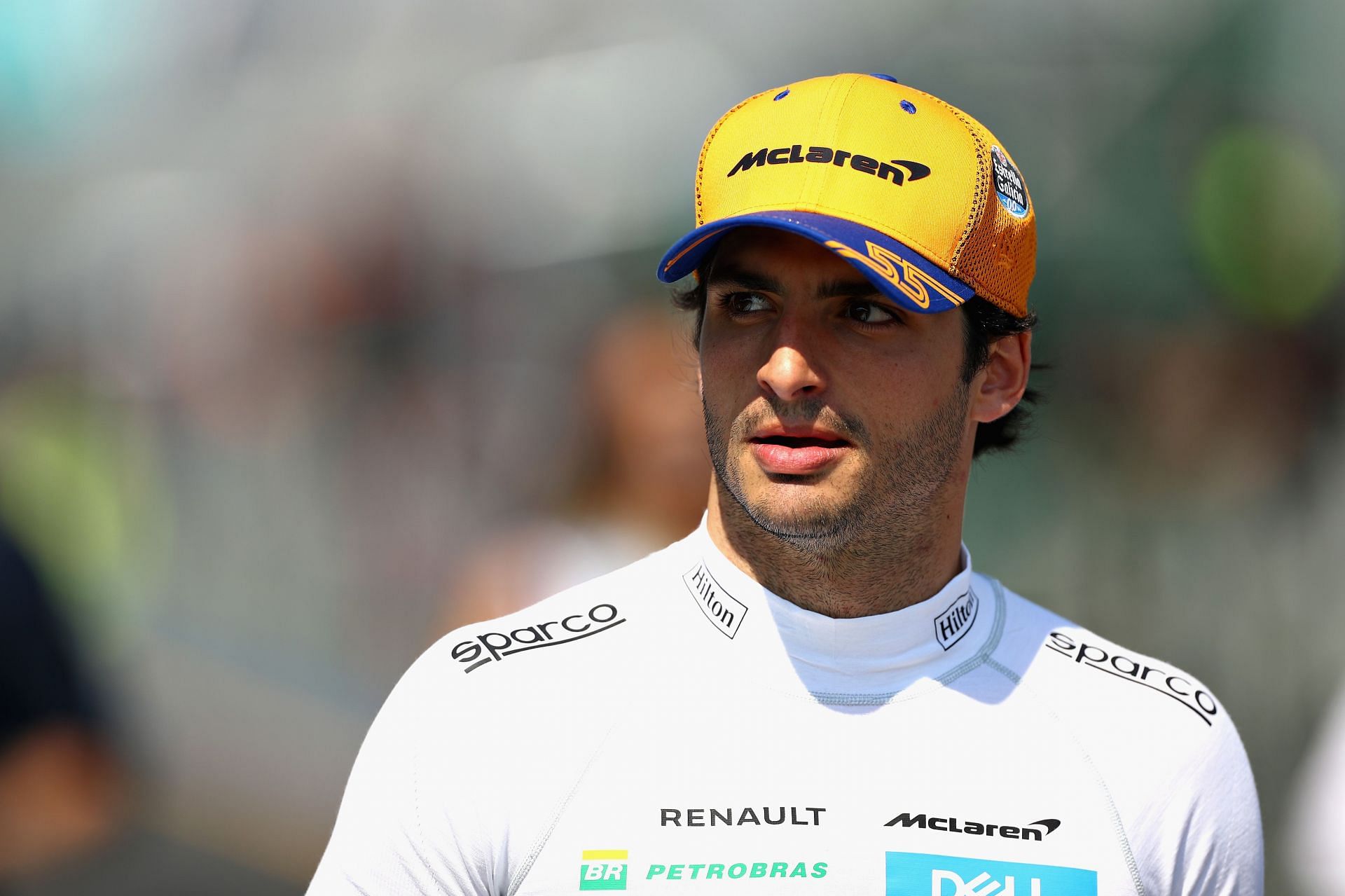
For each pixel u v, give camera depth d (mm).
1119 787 7059
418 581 22078
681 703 6938
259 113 25672
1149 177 23719
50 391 23047
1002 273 7262
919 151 7078
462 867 6551
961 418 7234
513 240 23844
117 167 25688
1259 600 22141
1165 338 23203
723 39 24094
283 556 22312
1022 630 7652
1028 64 23812
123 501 21906
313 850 17922
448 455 22734
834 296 6758
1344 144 23906
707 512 7559
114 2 26844
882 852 6738
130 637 19359
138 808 15531
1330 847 11234
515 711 6789
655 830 6645
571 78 24156
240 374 23734
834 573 7023
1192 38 23922
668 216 23734
